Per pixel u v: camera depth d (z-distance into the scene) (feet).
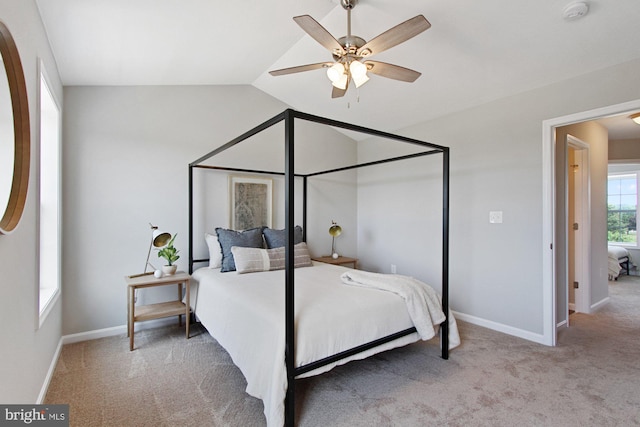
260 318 6.15
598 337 9.73
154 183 10.51
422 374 7.41
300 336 5.64
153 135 10.51
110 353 8.46
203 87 11.43
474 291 10.90
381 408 6.10
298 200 14.07
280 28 8.25
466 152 11.16
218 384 6.93
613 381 7.07
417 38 8.20
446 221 8.36
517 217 9.79
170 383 6.95
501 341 9.36
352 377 7.29
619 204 21.75
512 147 9.92
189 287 9.61
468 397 6.46
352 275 8.55
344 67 6.76
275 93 12.71
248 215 12.40
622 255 19.52
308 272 10.05
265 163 12.87
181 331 10.12
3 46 4.29
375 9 7.51
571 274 12.84
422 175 12.73
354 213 15.78
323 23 8.09
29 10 5.32
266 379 5.51
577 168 12.68
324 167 14.73
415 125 12.90
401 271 13.61
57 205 8.31
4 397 4.14
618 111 7.88
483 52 8.34
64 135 9.13
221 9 6.90
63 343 9.03
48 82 6.92
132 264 10.11
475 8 7.01
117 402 6.22
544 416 5.84
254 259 10.10
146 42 7.66
